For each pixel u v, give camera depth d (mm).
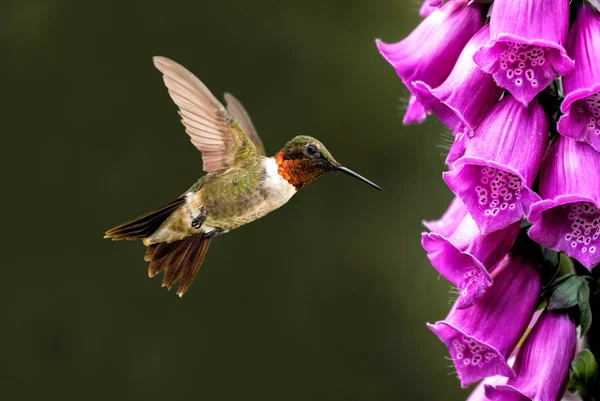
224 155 5695
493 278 4332
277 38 16328
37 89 15914
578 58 3936
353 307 15570
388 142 16203
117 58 16094
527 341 4309
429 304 15484
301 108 16203
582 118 3912
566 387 4203
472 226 4312
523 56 3912
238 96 16203
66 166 15766
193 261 5637
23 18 16000
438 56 4355
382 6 16531
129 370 15141
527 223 4309
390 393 15227
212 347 15242
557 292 4234
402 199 16031
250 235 15688
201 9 16172
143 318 15336
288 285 15641
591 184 3879
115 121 15906
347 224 15922
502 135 4051
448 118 4234
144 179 15781
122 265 15484
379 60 16375
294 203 15922
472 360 4270
